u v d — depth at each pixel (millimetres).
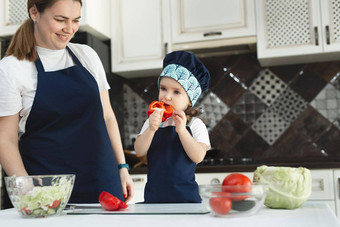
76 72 1479
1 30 2711
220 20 2674
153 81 3076
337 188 2125
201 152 1298
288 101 2816
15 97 1349
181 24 2750
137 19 2832
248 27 2621
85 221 795
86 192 1414
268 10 2598
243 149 2865
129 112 3107
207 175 2307
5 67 1346
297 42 2543
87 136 1440
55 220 829
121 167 1562
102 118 1496
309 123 2770
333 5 2496
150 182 1341
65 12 1312
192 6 2732
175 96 1335
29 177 876
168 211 875
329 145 2727
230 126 2898
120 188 1493
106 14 2840
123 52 2842
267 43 2586
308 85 2793
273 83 2852
